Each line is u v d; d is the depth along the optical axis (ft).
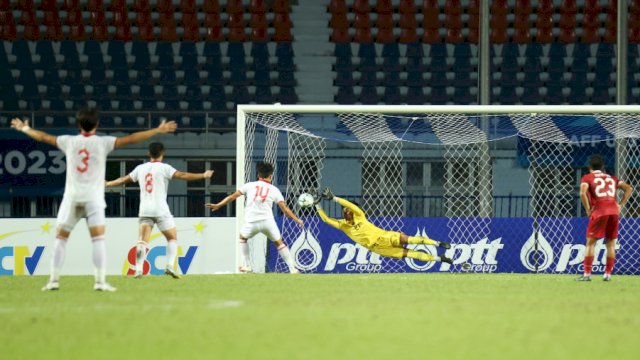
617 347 50.65
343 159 199.62
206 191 214.07
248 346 50.70
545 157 188.85
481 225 140.46
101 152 84.28
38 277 117.19
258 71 247.50
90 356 47.80
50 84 240.32
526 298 80.79
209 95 242.37
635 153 167.12
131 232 143.13
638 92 247.70
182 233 143.13
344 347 50.39
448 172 183.01
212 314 65.77
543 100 246.27
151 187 111.55
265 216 127.65
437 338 53.93
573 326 59.72
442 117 155.53
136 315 65.26
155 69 245.04
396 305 72.69
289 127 157.58
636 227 139.33
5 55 244.63
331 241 139.54
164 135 221.87
